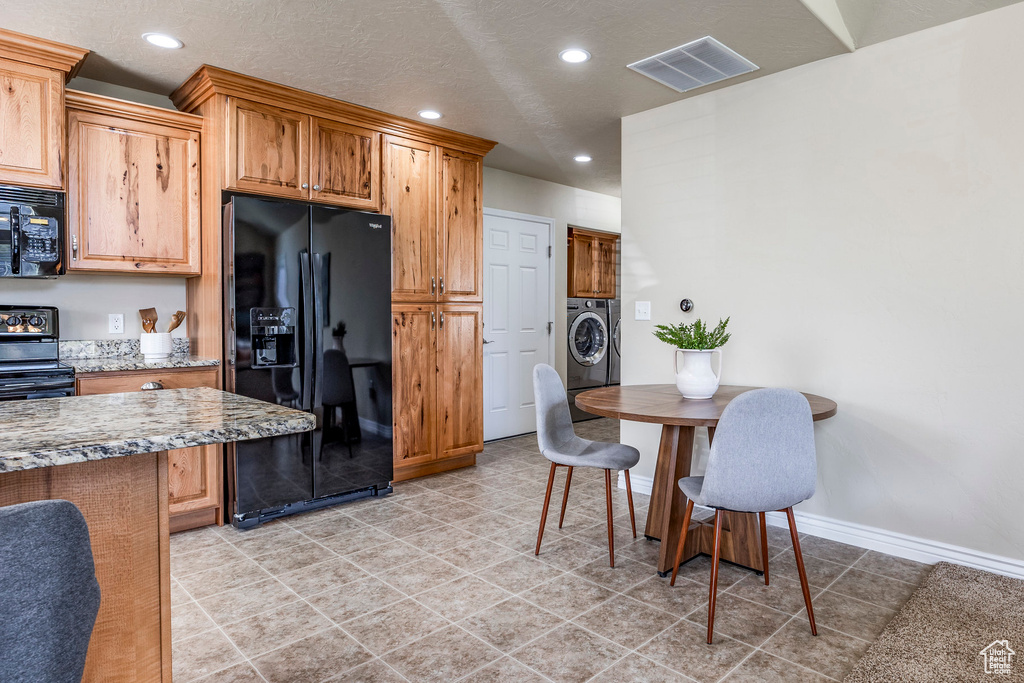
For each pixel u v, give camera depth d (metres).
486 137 3.98
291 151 3.16
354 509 3.21
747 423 1.84
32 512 0.65
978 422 2.38
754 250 3.01
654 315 3.42
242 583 2.31
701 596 2.19
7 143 2.51
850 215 2.69
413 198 3.71
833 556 2.57
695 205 3.22
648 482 3.49
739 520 2.44
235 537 2.80
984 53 2.34
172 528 2.87
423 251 3.77
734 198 3.07
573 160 4.61
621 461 2.47
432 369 3.83
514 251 5.07
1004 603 2.07
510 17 2.36
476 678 1.69
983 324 2.36
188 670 1.73
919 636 1.86
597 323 5.95
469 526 2.94
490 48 2.64
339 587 2.27
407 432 3.71
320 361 3.16
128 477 1.17
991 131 2.33
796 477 1.91
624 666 1.75
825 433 2.78
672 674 1.70
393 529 2.90
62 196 2.65
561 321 5.57
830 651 1.82
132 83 3.07
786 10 2.29
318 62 2.79
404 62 2.79
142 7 2.28
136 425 1.14
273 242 2.97
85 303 3.06
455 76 2.95
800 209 2.85
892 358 2.59
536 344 5.30
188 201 3.05
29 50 2.53
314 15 2.35
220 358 2.96
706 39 2.54
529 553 2.59
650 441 3.48
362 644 1.87
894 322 2.58
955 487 2.44
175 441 1.05
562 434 2.85
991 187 2.33
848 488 2.72
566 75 2.93
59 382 2.54
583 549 2.63
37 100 2.58
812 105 2.79
